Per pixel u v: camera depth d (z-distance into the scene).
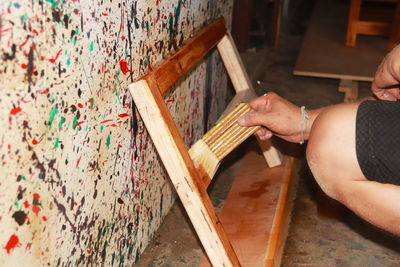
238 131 1.28
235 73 1.71
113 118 0.98
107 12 0.87
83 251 0.94
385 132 0.97
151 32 1.11
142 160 1.20
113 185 1.03
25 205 0.71
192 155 1.21
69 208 0.85
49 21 0.70
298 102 2.66
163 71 1.07
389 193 0.99
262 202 1.56
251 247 1.33
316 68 2.99
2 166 0.64
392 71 1.07
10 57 0.62
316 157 1.05
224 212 1.51
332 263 1.39
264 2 3.57
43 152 0.73
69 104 0.79
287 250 1.45
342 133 1.01
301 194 1.77
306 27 4.45
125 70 0.99
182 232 1.48
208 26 1.52
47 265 0.80
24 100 0.67
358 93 2.82
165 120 0.99
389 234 1.54
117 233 1.11
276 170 1.76
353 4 3.45
